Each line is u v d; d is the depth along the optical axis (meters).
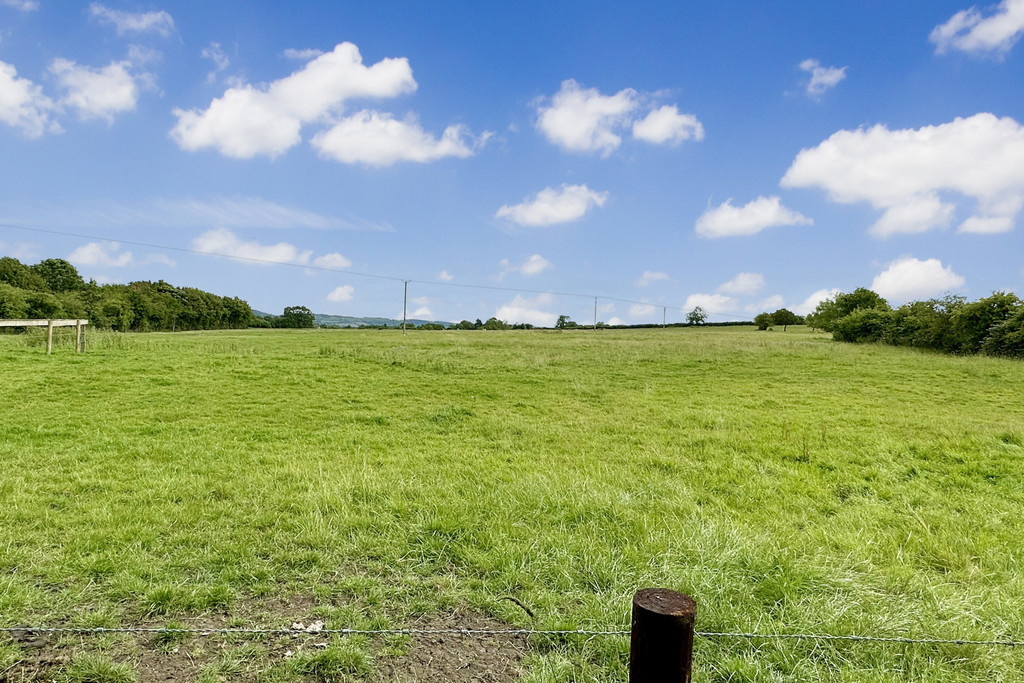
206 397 13.80
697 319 113.25
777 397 16.62
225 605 4.01
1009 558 5.30
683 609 2.25
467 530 5.42
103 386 14.21
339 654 3.38
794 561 4.74
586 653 3.51
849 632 3.71
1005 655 3.52
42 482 6.84
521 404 14.74
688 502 6.69
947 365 23.72
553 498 6.32
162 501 6.25
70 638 3.49
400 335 53.19
